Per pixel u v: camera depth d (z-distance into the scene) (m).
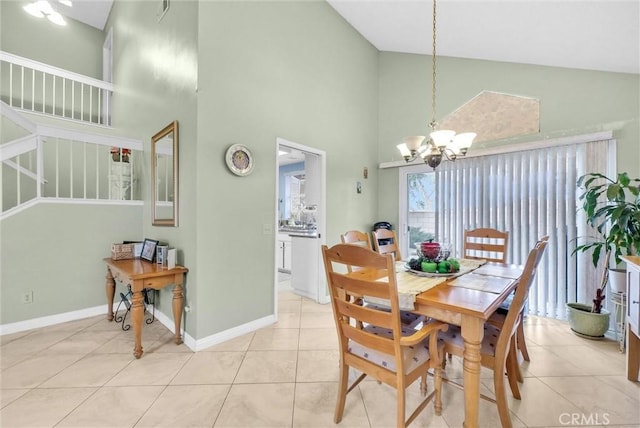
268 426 1.55
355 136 4.13
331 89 3.72
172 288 2.73
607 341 2.54
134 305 2.23
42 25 4.81
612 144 2.79
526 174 3.23
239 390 1.86
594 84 2.90
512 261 3.30
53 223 2.94
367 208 4.37
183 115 2.56
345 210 3.97
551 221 3.07
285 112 3.11
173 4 2.75
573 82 3.02
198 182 2.37
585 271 2.87
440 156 2.12
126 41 4.05
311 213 4.61
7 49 4.49
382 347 1.37
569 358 2.26
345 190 3.98
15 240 2.74
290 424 1.57
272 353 2.35
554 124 3.12
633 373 1.95
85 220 3.14
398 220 4.41
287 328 2.86
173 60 2.74
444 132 1.91
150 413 1.64
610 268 2.69
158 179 3.08
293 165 6.61
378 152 4.61
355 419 1.61
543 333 2.71
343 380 1.58
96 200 3.22
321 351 2.38
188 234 2.48
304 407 1.70
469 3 2.72
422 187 4.19
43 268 2.88
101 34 5.41
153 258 2.77
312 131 3.44
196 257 2.37
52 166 4.27
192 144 2.42
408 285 1.68
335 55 3.77
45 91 4.79
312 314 3.26
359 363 1.50
